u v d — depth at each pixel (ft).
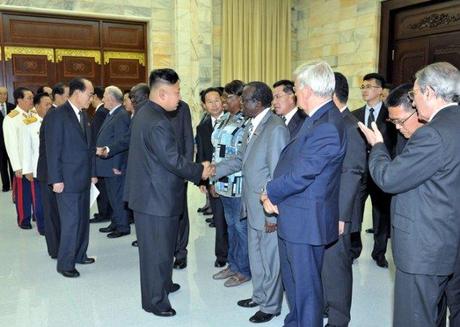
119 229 13.85
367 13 23.48
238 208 9.44
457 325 6.63
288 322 7.09
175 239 8.40
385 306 9.02
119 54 25.11
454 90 5.45
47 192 11.40
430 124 5.42
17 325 8.18
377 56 23.35
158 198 7.87
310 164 5.91
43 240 13.52
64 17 23.72
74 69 24.25
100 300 9.29
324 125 5.98
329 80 6.15
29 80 23.38
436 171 5.33
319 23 27.02
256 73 27.89
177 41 24.59
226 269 10.60
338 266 7.33
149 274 8.34
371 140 6.30
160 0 24.93
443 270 5.50
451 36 20.06
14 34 22.85
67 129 9.97
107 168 13.37
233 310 8.82
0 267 11.14
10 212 16.94
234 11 26.89
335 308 7.43
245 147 8.79
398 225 5.72
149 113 7.91
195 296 9.46
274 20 28.09
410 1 21.48
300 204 6.22
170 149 7.66
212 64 26.16
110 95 13.39
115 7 24.02
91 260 11.48
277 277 8.16
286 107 8.73
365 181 9.62
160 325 8.20
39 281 10.27
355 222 7.54
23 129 13.57
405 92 6.32
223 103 12.65
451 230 5.44
